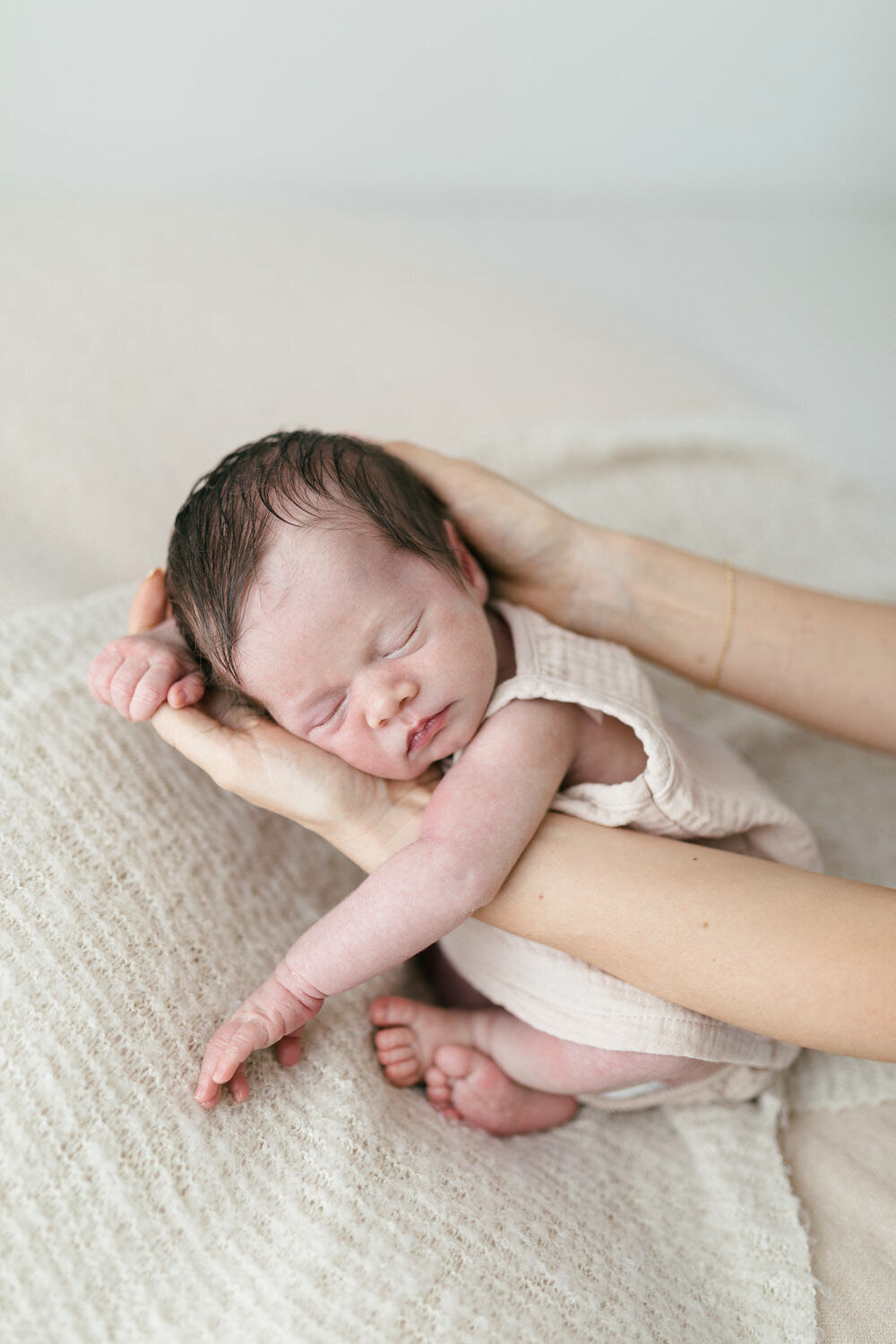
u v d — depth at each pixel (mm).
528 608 1152
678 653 1161
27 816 882
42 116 2369
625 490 1594
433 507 1101
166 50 2373
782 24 2840
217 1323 706
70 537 1338
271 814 1081
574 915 859
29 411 1411
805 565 1604
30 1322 673
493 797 900
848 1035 760
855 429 2148
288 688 944
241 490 1001
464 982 1118
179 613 999
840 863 1267
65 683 1005
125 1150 759
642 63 2816
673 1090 998
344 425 1565
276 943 989
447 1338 710
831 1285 855
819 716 1141
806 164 3115
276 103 2535
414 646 949
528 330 1849
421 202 2832
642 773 1024
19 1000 779
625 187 3027
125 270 1669
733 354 2396
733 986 791
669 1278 852
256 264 1784
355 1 2463
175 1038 836
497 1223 818
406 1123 923
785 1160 971
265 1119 839
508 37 2652
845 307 2666
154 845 942
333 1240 756
